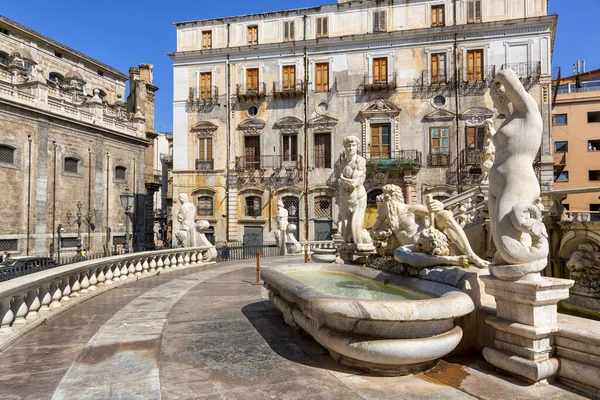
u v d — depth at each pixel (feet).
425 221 22.95
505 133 14.69
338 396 12.78
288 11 119.75
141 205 139.23
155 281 37.19
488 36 106.22
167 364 15.55
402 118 112.47
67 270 25.86
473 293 16.48
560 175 149.07
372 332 14.01
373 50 114.11
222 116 123.75
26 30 122.62
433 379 14.02
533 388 13.23
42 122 104.22
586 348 12.89
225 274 42.19
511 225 14.14
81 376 14.34
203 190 124.26
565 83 163.43
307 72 118.32
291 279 19.90
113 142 127.75
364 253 30.76
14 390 13.28
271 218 119.75
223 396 12.81
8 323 19.45
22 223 99.86
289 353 16.79
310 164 118.01
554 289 13.50
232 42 123.85
